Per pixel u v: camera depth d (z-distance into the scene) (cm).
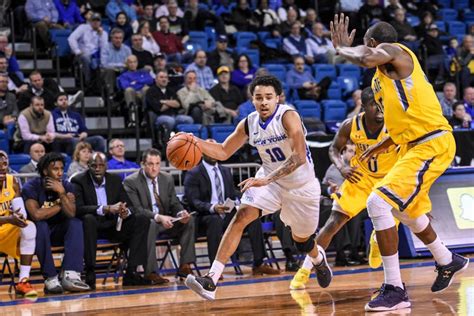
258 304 602
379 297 528
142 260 866
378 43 551
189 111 1293
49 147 1161
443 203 985
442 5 1983
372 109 710
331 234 738
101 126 1325
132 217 870
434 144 545
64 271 832
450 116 1366
